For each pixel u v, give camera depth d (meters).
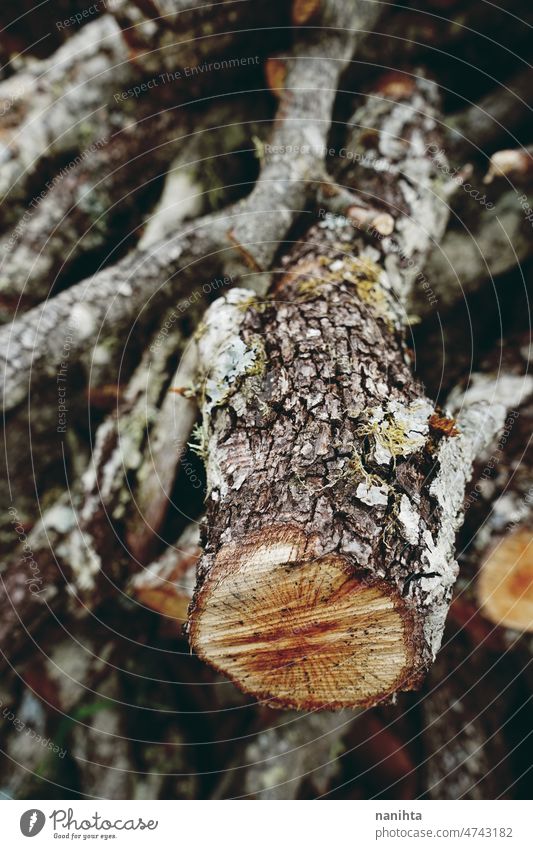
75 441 0.73
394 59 0.77
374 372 0.54
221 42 0.73
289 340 0.55
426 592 0.48
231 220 0.71
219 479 0.51
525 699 0.71
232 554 0.48
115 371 0.71
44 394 0.70
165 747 0.74
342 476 0.48
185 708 0.76
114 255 0.78
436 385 0.72
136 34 0.71
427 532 0.49
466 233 0.73
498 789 0.68
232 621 0.49
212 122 0.78
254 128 0.79
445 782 0.68
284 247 0.68
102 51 0.75
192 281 0.72
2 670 0.67
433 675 0.71
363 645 0.49
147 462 0.69
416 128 0.73
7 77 0.81
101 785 0.71
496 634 0.66
